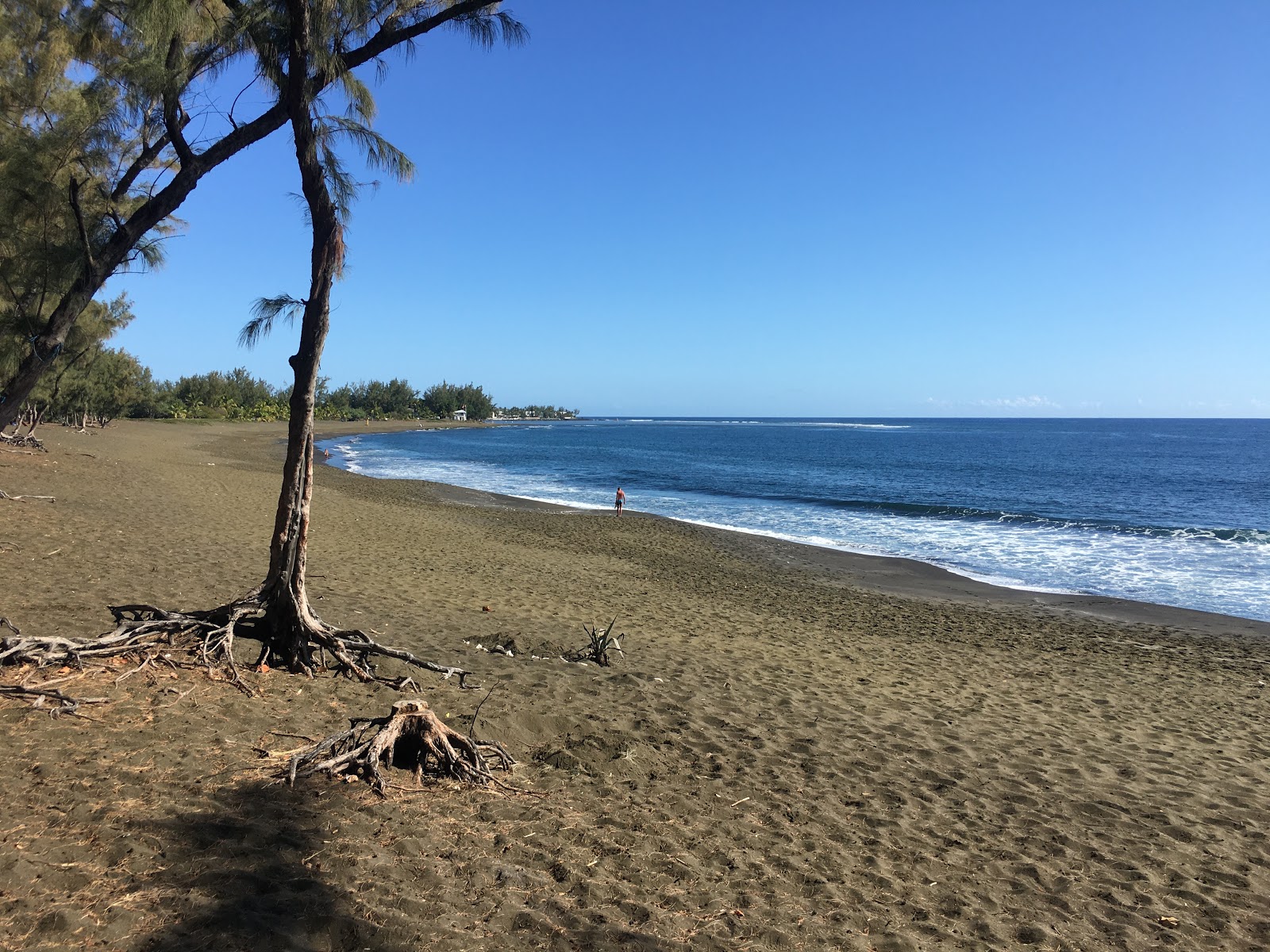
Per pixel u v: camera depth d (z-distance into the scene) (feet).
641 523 79.30
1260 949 12.62
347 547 47.26
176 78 18.21
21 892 9.56
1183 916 13.51
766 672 28.07
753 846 14.56
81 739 14.35
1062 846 15.96
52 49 20.49
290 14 17.40
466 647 26.35
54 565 30.14
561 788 16.12
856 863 14.32
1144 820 17.63
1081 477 156.76
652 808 15.69
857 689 27.07
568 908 11.39
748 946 11.11
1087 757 21.93
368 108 19.99
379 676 20.90
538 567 48.80
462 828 13.46
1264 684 33.40
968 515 96.17
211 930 9.40
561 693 22.43
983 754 21.29
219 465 108.47
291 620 20.13
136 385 172.24
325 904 10.39
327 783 14.14
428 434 344.08
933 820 16.71
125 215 21.68
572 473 156.56
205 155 19.45
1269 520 93.40
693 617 38.06
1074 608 49.29
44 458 72.79
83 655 17.67
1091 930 12.83
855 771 19.06
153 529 43.21
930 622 43.14
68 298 19.35
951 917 12.79
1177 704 29.43
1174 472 169.58
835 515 95.55
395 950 9.78
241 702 17.43
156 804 12.33
